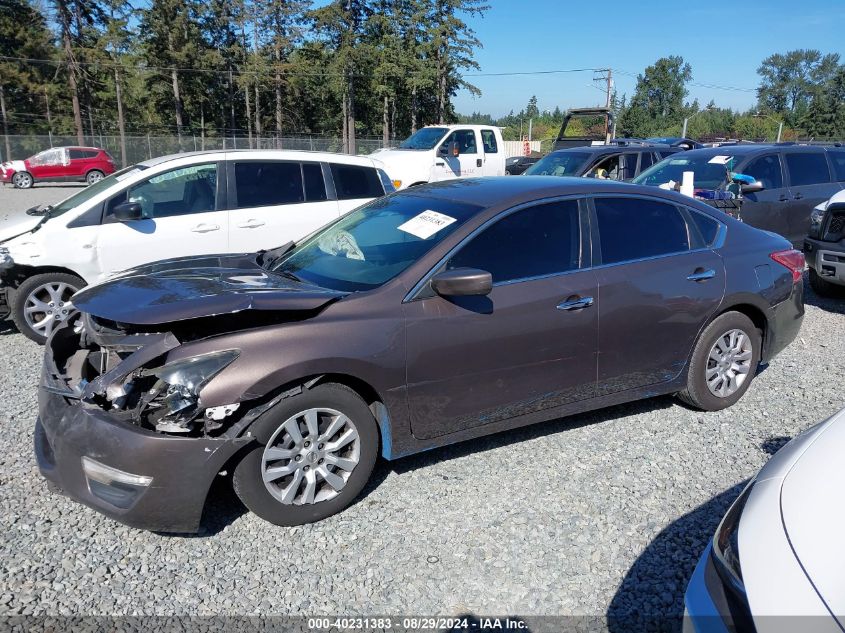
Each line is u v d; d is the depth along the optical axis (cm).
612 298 396
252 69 5412
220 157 695
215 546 313
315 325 317
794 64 11919
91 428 293
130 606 272
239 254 466
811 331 680
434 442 360
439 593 283
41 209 683
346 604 276
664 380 435
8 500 349
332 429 326
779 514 205
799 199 912
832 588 174
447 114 6072
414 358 339
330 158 762
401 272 352
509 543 317
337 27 5084
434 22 5516
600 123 2720
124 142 4012
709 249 447
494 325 359
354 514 340
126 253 640
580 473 382
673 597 281
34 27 5050
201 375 292
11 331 668
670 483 371
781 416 461
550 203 396
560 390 392
